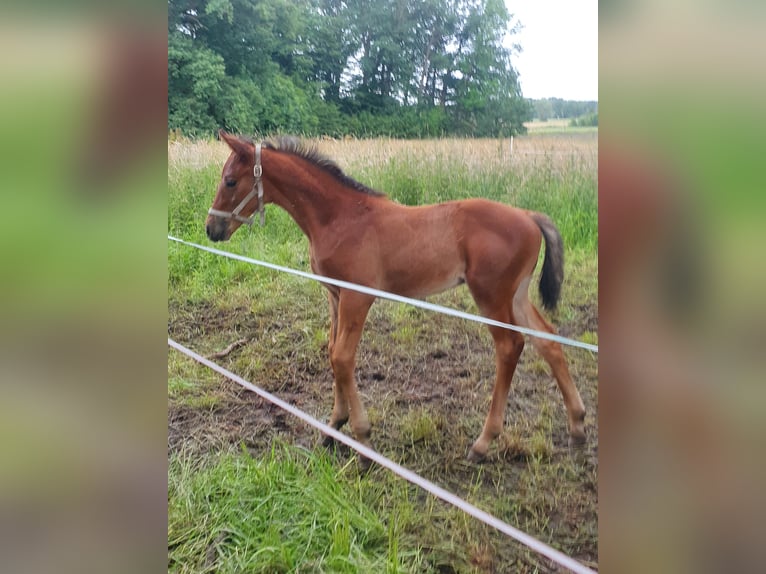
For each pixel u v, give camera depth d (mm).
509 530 1699
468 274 2318
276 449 2527
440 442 2357
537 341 2201
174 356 2881
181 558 2072
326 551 2072
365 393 2547
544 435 2223
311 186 2410
